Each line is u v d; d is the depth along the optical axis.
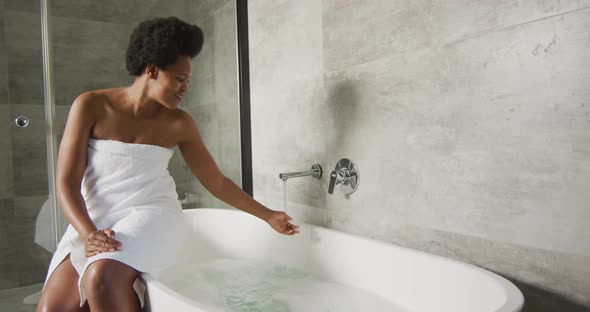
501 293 0.89
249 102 2.27
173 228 1.30
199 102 2.23
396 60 1.34
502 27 1.05
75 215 1.10
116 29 2.09
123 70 2.12
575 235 0.93
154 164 1.35
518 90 1.03
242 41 2.25
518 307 0.79
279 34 1.91
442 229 1.24
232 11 2.26
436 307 1.10
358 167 1.52
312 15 1.69
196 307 0.86
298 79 1.80
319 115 1.69
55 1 1.95
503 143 1.07
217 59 2.27
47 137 1.94
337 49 1.58
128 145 1.30
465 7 1.13
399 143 1.35
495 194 1.09
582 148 0.91
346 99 1.55
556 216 0.97
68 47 1.98
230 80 2.29
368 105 1.46
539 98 0.98
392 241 1.40
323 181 1.69
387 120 1.39
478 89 1.11
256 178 2.14
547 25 0.96
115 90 1.35
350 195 1.57
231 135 2.31
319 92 1.68
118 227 1.19
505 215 1.08
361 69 1.47
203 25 2.25
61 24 1.96
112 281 1.05
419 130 1.28
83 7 2.01
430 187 1.26
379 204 1.44
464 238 1.18
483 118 1.11
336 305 1.21
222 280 1.49
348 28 1.52
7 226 1.88
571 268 0.95
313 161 1.74
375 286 1.29
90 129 1.27
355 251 1.36
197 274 1.58
